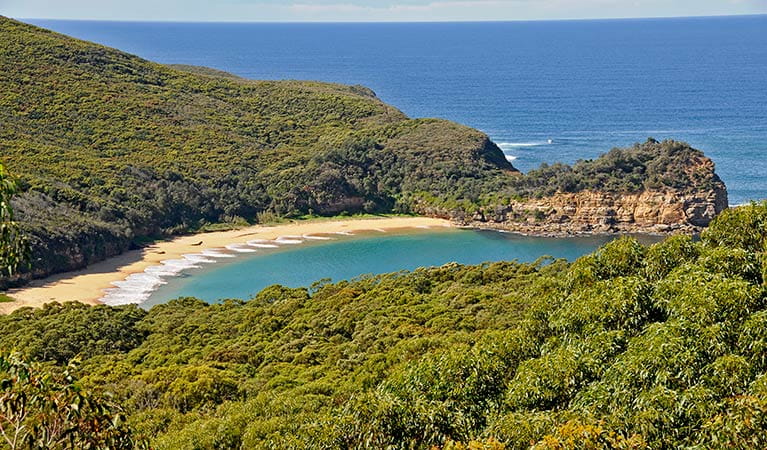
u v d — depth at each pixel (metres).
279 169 110.94
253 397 30.11
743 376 12.85
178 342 42.97
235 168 110.00
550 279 21.12
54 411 9.44
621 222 94.88
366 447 14.29
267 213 101.12
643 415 12.58
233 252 85.88
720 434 11.84
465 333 34.28
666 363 13.35
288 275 77.62
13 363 9.34
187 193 98.12
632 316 15.57
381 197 108.31
